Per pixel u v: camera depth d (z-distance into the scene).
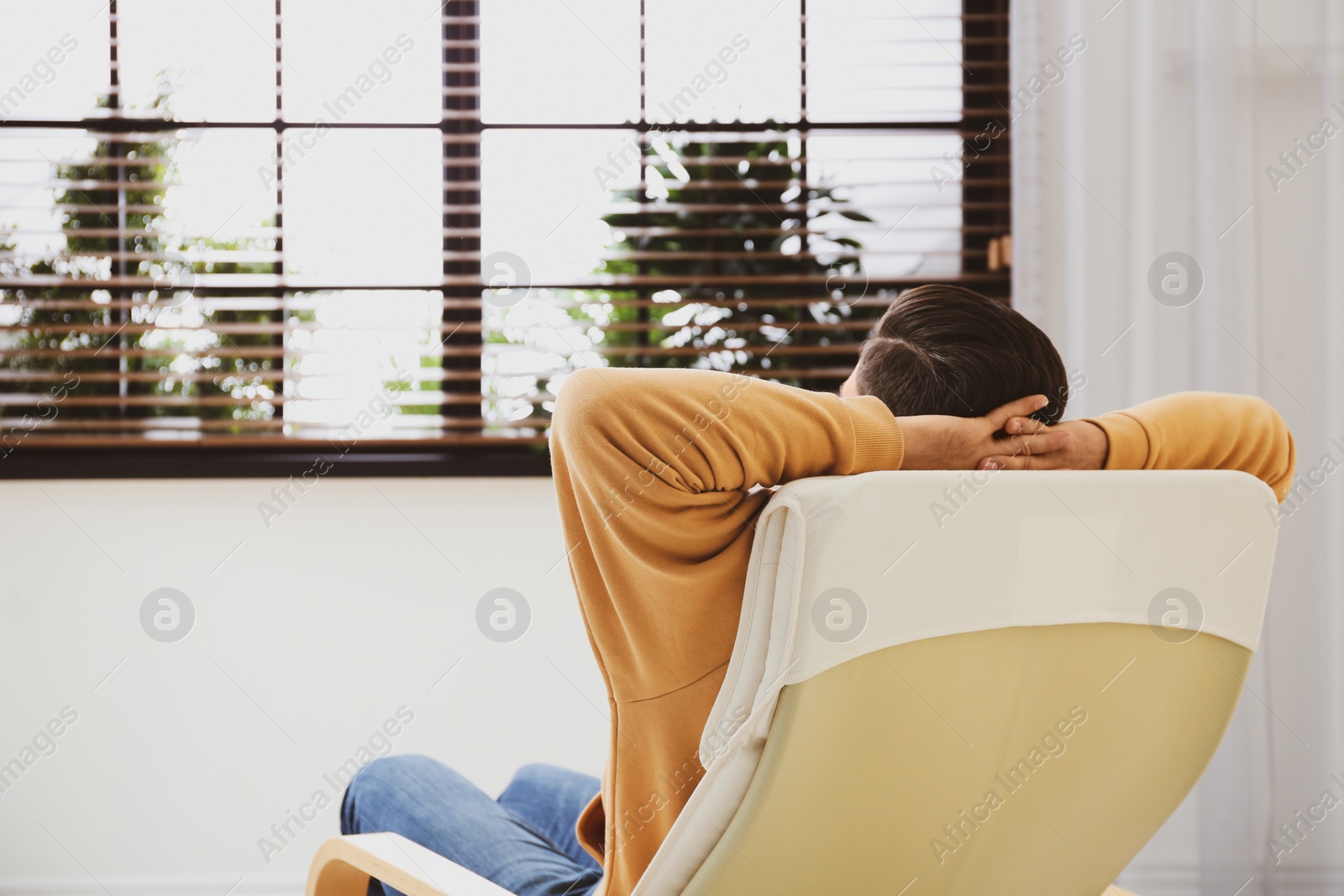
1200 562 0.71
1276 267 1.60
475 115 1.90
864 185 1.93
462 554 1.88
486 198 1.91
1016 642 0.66
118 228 1.85
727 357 1.91
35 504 1.80
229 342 1.87
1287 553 1.57
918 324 0.80
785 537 0.58
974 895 0.80
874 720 0.62
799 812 0.63
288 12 1.89
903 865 0.72
